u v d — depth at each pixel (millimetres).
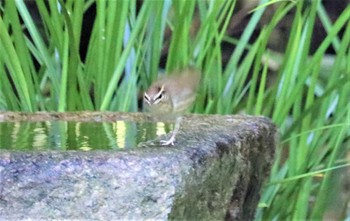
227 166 7906
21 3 8594
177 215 7629
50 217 7582
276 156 8445
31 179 7574
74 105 8570
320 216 8680
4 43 8477
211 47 8656
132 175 7582
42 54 8602
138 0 10016
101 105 8555
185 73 7801
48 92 9039
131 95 8617
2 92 8586
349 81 8609
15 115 8273
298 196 8617
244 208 8156
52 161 7578
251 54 8672
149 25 8719
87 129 8086
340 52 8648
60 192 7578
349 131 8719
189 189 7656
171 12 9156
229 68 8703
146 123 8227
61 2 8367
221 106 8633
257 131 8141
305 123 8648
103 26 8562
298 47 8602
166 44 9977
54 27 8547
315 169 8641
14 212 7578
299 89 8562
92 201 7582
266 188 8547
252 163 8133
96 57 8602
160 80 7781
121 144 7797
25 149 7660
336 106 8703
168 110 7746
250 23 8727
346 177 9141
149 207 7590
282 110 8570
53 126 8141
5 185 7570
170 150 7680
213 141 7863
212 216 7848
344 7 10891
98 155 7598
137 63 8711
